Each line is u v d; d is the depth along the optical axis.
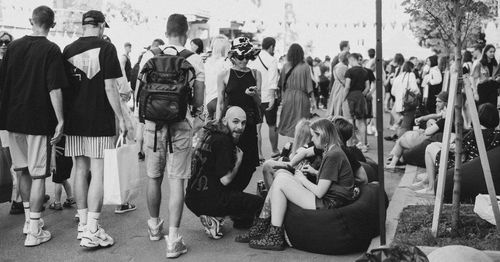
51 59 5.45
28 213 5.88
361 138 11.38
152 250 5.43
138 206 7.04
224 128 5.64
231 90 7.10
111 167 5.52
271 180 6.16
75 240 5.74
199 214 5.68
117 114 5.54
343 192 5.24
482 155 5.05
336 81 11.85
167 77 5.13
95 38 5.52
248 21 21.02
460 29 5.07
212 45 9.29
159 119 5.10
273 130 9.98
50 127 5.57
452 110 5.13
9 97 5.59
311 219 5.12
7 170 6.31
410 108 11.68
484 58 11.91
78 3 14.35
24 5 13.23
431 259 3.80
